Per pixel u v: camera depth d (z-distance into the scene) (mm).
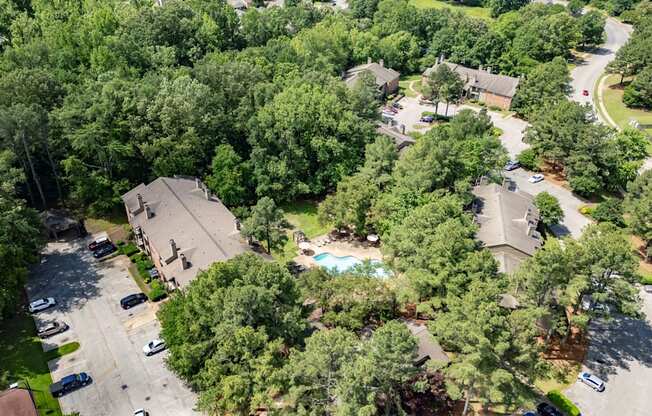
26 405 66938
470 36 191000
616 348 84375
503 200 105562
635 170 125688
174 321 70250
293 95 113438
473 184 115375
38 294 90938
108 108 104625
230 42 166875
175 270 85500
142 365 78812
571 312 89062
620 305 78938
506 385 62125
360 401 58375
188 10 156500
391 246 86938
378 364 57906
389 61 190500
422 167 100188
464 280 74688
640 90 166500
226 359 65625
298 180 115750
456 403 72188
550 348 83812
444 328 66750
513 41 195625
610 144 121938
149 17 147875
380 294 79500
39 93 108312
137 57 132375
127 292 91812
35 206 109688
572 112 128125
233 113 116938
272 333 68125
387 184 108438
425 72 184125
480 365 62156
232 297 64750
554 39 190375
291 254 102812
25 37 142750
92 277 95062
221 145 112250
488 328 59469
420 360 71562
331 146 114250
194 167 110750
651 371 80312
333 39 173000
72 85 113438
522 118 166250
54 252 100688
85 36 134000
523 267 77625
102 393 74438
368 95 124938
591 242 78062
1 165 89438
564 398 73875
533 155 136875
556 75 159250
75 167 102188
